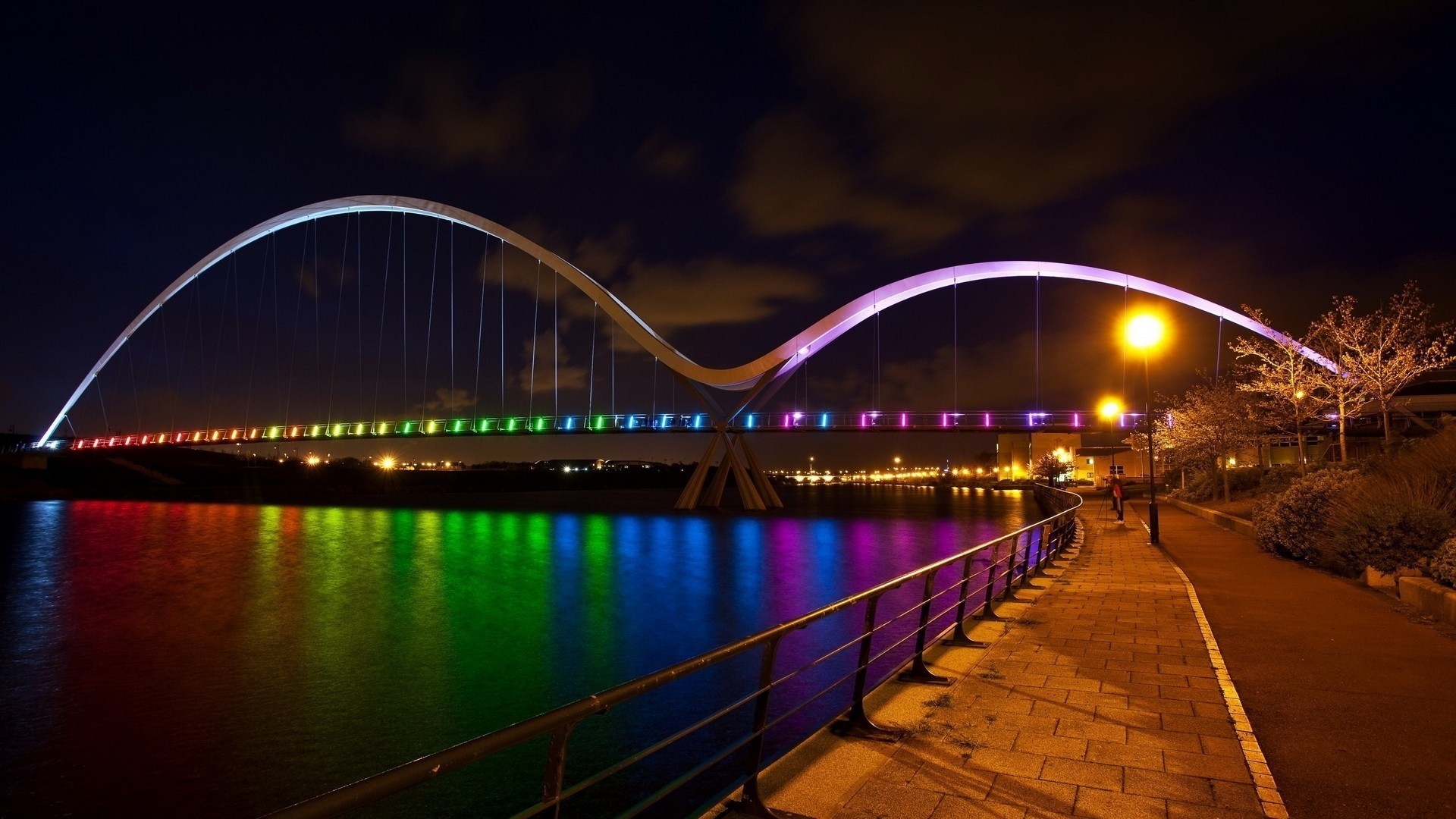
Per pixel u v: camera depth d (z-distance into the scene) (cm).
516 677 2017
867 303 9206
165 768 1440
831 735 589
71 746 1556
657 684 349
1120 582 1448
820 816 452
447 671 2089
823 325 9106
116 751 1525
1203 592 1289
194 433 13262
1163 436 5119
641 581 3788
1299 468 2761
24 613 3134
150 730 1652
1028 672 778
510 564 4547
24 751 1535
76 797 1330
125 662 2294
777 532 6669
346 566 4503
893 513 8988
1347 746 558
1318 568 1545
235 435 12925
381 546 5700
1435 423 4803
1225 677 747
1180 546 2127
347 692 1902
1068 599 1249
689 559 4700
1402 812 452
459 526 7750
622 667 2123
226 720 1711
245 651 2391
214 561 4816
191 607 3222
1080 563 1795
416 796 1264
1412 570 1184
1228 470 4328
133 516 8981
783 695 1667
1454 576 1021
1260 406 3888
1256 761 531
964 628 1014
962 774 514
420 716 1711
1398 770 513
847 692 1677
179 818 1248
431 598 3378
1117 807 461
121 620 2977
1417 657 812
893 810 459
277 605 3238
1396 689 698
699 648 2338
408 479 17000
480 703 1800
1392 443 1981
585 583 3744
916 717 632
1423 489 1382
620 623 2761
